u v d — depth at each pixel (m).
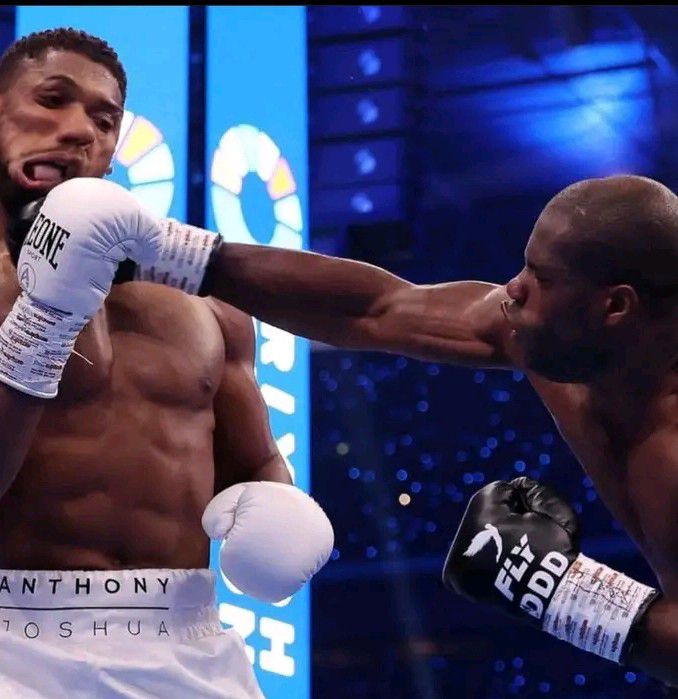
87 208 1.91
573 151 7.43
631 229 1.73
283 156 4.10
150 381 2.19
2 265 2.13
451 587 1.93
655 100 7.05
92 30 3.82
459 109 7.24
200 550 2.22
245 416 2.38
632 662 1.79
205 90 3.96
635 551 7.46
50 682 1.99
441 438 7.91
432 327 2.04
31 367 1.91
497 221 7.80
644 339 1.76
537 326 1.79
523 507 1.94
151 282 2.12
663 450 1.78
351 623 8.01
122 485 2.12
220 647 2.15
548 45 6.85
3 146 2.17
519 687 7.65
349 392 8.05
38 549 2.07
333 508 8.08
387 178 6.62
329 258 2.09
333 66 6.47
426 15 6.68
